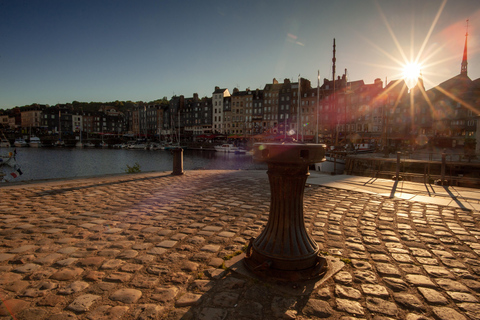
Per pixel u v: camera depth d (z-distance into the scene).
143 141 103.31
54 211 5.43
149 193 7.43
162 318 2.17
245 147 75.56
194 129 108.19
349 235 4.19
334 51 29.02
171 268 3.02
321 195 7.32
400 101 65.12
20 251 3.45
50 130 125.75
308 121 79.38
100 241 3.83
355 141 61.19
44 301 2.38
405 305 2.38
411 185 9.07
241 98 94.75
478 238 4.07
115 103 194.50
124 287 2.62
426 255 3.45
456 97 57.81
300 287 2.62
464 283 2.76
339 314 2.25
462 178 10.95
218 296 2.48
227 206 5.98
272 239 2.94
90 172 36.06
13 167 36.38
